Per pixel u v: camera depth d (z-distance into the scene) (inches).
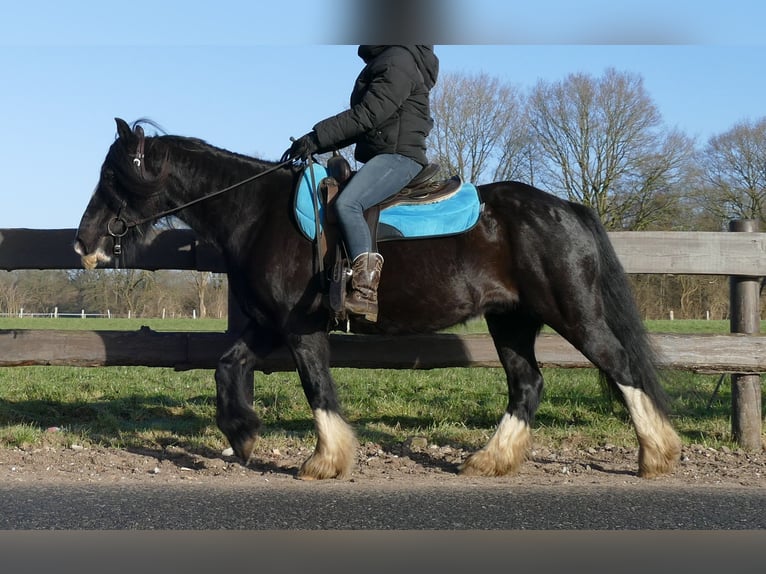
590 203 1280.8
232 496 187.9
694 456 243.1
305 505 179.6
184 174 219.3
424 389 399.5
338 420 211.2
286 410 317.4
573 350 267.3
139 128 216.8
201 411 323.0
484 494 192.7
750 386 263.7
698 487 201.8
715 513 174.7
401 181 209.2
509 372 228.5
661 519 169.9
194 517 169.2
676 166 1264.8
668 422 216.5
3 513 171.6
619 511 176.4
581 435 270.7
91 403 339.0
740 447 260.7
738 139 1366.9
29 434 253.0
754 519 170.2
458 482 208.7
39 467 217.5
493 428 289.7
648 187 1259.8
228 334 267.4
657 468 212.2
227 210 217.0
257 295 210.8
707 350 261.9
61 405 330.6
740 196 1364.4
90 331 267.3
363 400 351.3
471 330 640.4
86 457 231.0
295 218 207.6
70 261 269.3
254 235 212.7
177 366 267.7
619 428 283.6
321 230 206.2
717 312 1390.3
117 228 221.1
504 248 210.5
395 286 207.6
